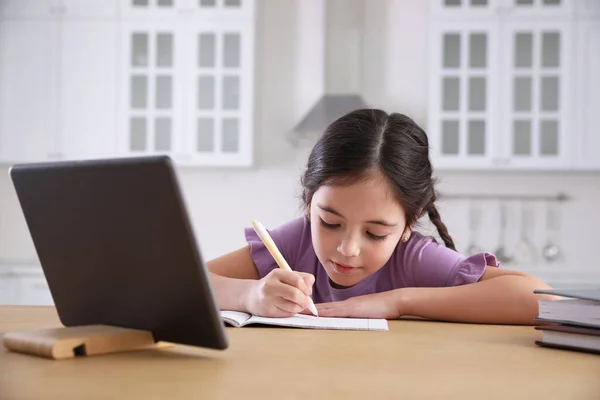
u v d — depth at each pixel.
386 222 1.36
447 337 1.14
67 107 4.07
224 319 1.23
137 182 0.82
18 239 4.34
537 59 3.92
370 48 4.27
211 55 4.03
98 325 0.99
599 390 0.74
